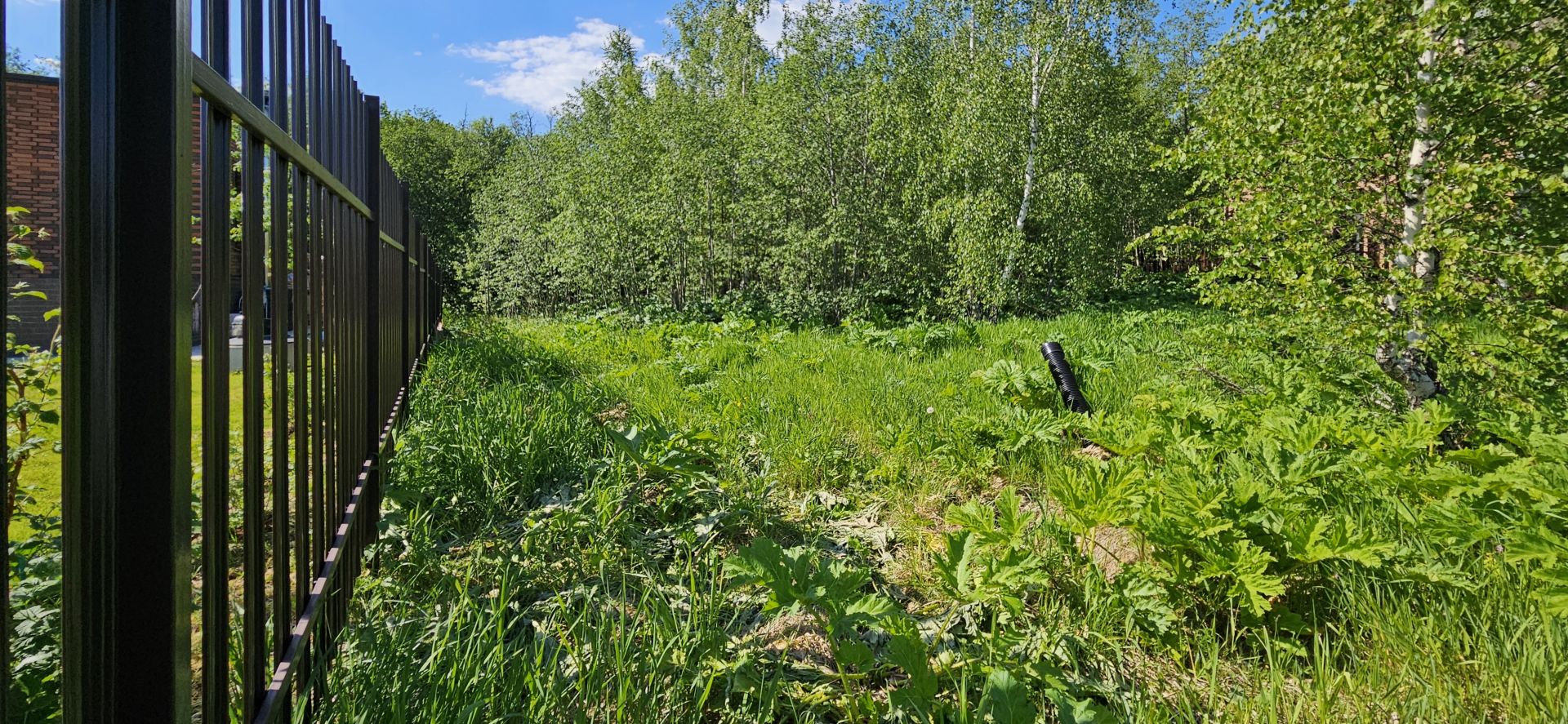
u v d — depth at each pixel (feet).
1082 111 55.67
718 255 58.08
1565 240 14.66
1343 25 15.71
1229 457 11.61
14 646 5.31
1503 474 10.41
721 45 75.87
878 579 10.92
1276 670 7.60
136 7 3.29
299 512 6.68
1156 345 28.48
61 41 2.95
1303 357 16.90
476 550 10.76
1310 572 9.46
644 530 11.94
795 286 51.90
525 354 30.99
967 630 9.25
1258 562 8.63
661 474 13.82
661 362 27.63
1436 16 14.46
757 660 8.39
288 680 5.91
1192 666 8.63
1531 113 15.02
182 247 3.50
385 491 11.71
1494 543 10.31
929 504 13.78
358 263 10.71
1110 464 9.99
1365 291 14.99
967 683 7.85
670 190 53.47
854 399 20.11
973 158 49.44
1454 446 14.55
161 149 3.34
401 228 18.79
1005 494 9.87
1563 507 9.49
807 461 14.97
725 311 53.36
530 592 9.90
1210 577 8.99
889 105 51.49
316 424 7.36
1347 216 16.71
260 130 5.25
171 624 3.48
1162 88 79.36
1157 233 18.12
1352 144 15.31
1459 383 15.11
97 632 3.30
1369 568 9.39
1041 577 8.58
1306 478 10.84
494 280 68.74
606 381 24.26
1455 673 7.77
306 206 7.29
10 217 7.91
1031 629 8.79
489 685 6.88
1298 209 15.80
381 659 7.16
